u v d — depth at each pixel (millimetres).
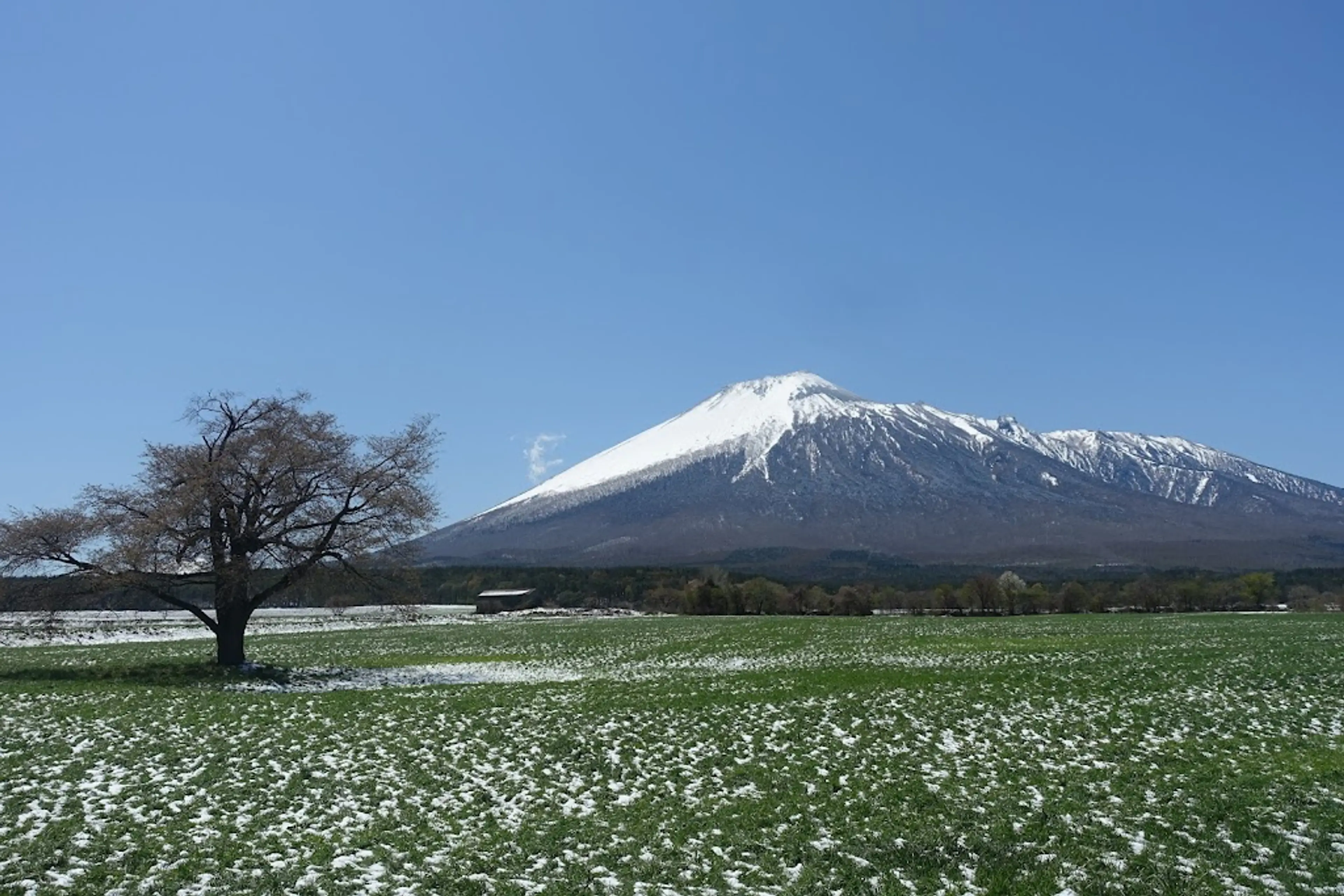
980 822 15602
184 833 14641
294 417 38625
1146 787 17859
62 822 14992
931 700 28016
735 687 31656
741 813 16203
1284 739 22469
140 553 34750
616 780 18734
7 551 34719
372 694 30734
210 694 30328
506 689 32656
